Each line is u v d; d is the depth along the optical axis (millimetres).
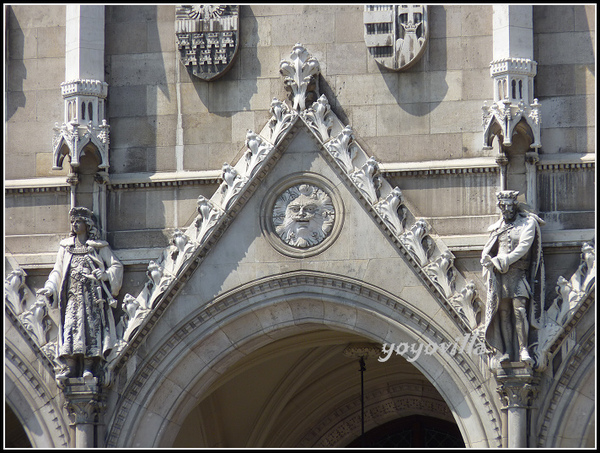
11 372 48531
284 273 47688
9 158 49781
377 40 48250
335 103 48500
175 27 49219
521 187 47031
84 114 48469
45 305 48594
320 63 48688
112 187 49031
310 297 47656
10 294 48750
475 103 47969
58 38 50250
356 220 47562
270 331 48281
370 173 47438
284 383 57781
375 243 47469
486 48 48156
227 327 48094
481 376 46531
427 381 59500
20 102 50062
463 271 47250
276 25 49094
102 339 47812
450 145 47906
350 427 60531
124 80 49562
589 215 46906
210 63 48906
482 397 46531
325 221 47719
